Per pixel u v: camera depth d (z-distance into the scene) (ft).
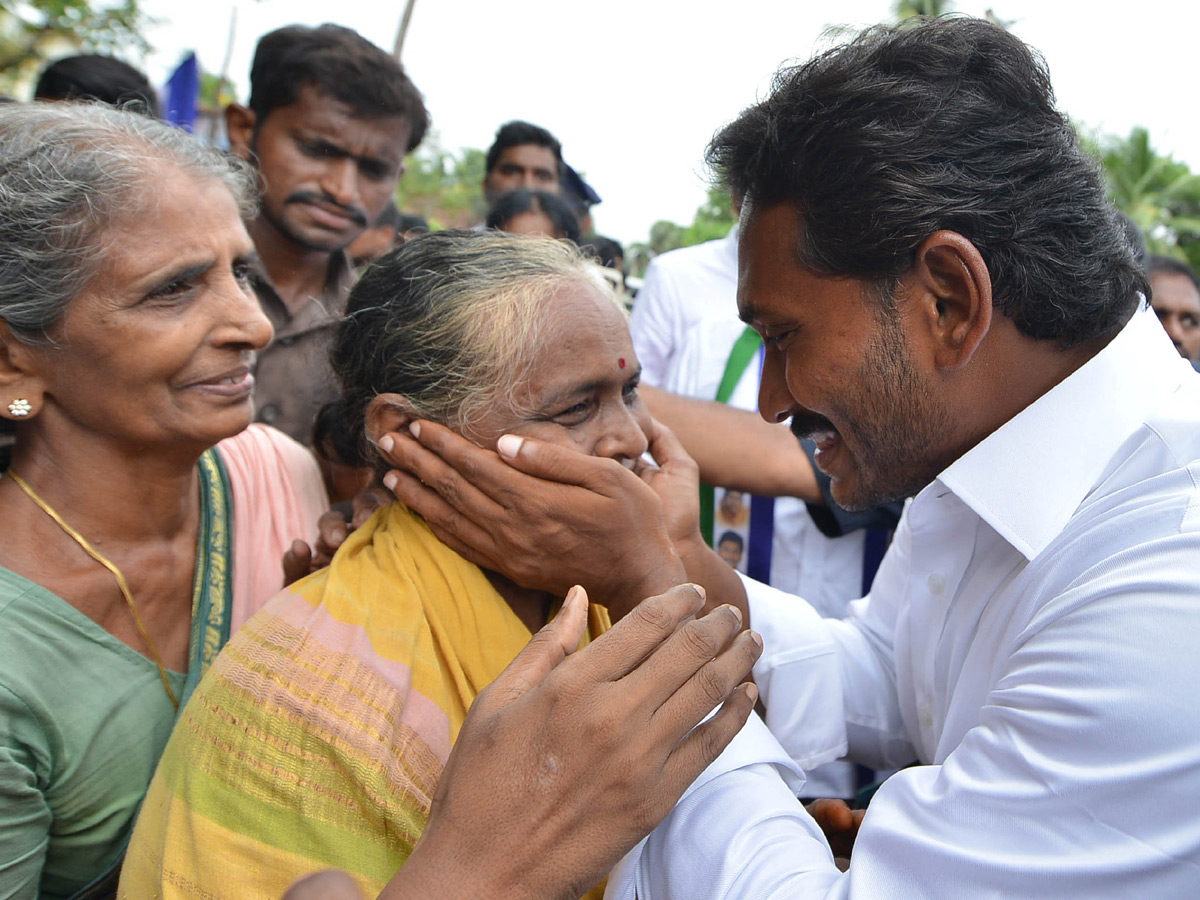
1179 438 3.24
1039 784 2.69
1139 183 67.92
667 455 4.49
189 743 3.35
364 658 3.39
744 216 3.64
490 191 13.96
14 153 3.26
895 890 2.83
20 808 3.44
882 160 3.24
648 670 2.70
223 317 3.58
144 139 3.56
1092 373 3.53
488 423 3.73
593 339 3.76
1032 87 3.40
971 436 3.65
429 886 2.51
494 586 3.98
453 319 3.72
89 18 27.48
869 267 3.35
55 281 3.27
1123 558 2.90
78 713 3.60
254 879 3.07
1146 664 2.58
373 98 7.36
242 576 4.30
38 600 3.54
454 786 2.64
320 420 4.58
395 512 4.06
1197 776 2.45
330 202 7.40
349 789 3.15
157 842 3.28
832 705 4.84
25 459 3.72
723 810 3.23
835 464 4.09
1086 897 2.56
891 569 5.22
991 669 3.78
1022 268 3.30
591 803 2.58
